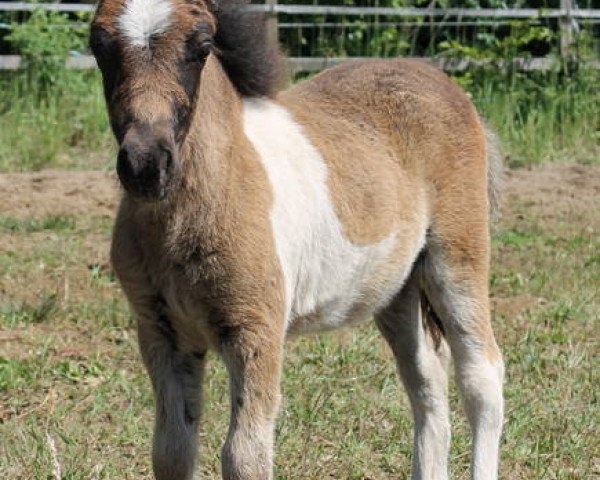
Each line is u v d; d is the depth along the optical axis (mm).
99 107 22516
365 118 8641
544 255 15438
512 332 12469
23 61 23328
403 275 8766
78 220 16672
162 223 7082
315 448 9430
